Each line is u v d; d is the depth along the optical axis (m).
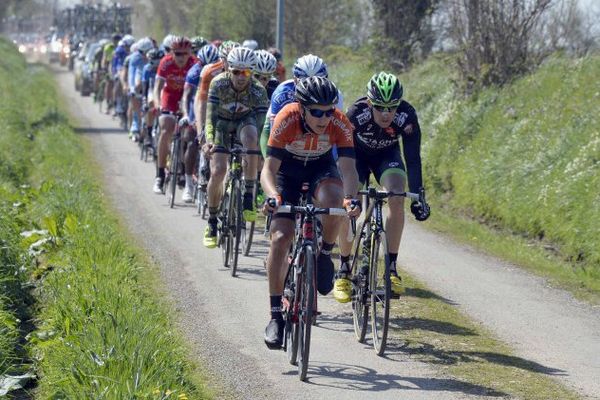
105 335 12.28
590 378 12.71
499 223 25.45
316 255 12.36
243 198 17.89
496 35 32.34
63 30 101.00
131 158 35.28
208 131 18.16
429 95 35.59
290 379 12.24
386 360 13.15
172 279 17.56
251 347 13.65
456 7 33.44
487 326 15.27
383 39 43.50
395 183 14.27
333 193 12.69
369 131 14.35
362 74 44.00
